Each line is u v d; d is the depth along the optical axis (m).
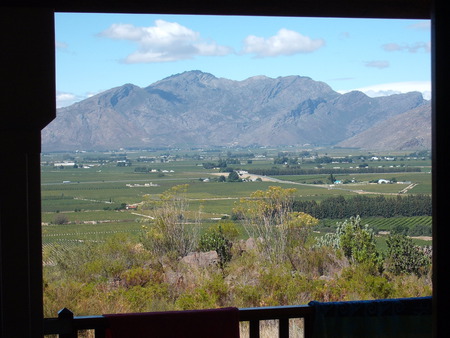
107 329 2.14
